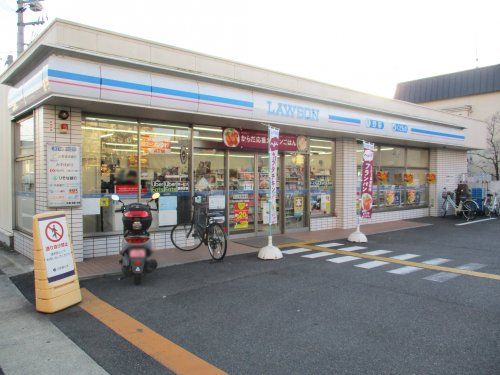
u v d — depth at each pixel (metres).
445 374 3.36
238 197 10.05
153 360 3.67
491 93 21.75
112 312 4.91
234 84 8.38
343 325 4.44
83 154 7.55
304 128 10.01
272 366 3.54
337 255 8.26
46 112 6.89
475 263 7.52
